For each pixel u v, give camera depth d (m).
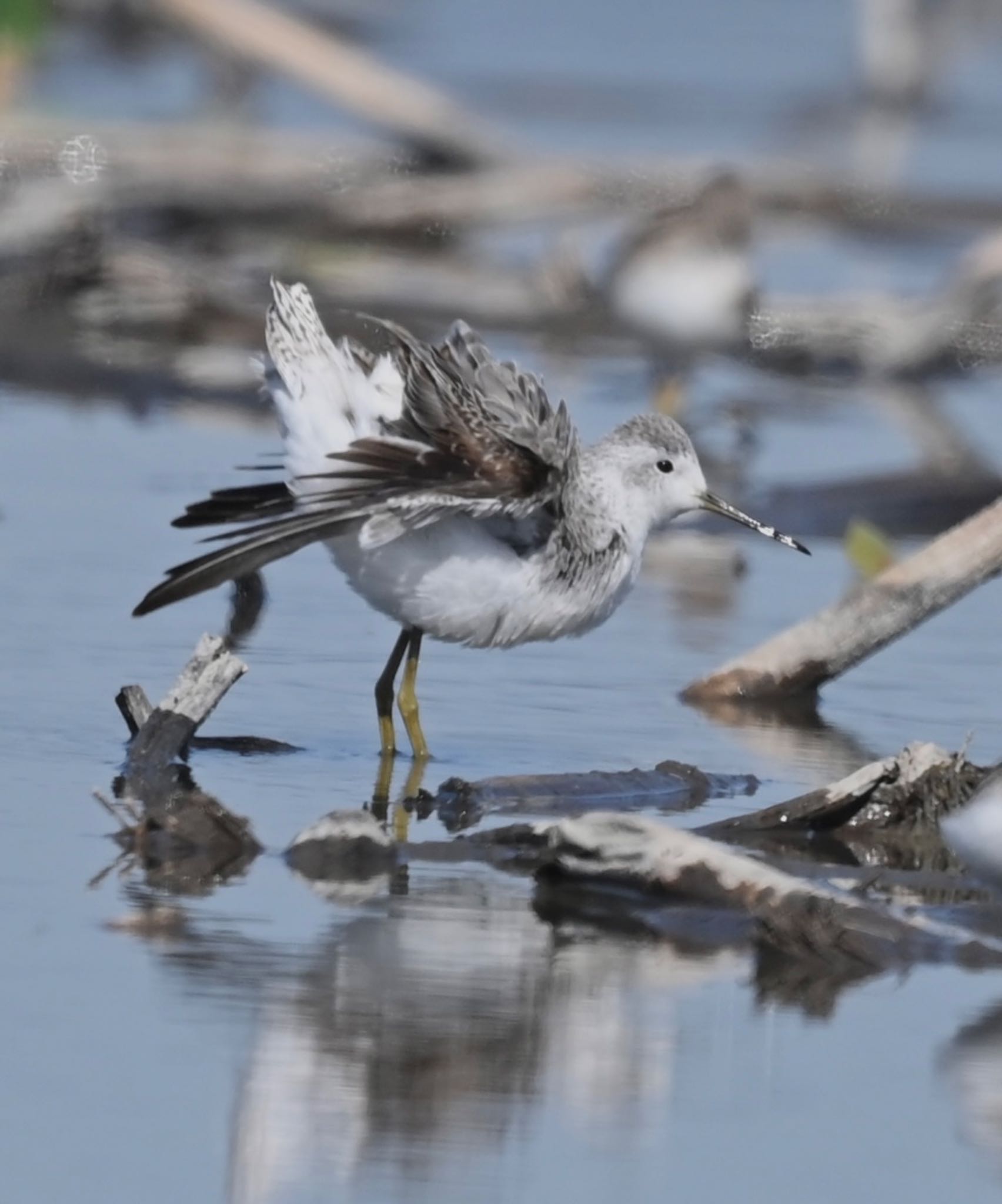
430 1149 7.68
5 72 34.88
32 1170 7.40
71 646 14.16
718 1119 8.00
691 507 13.07
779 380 25.33
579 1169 7.59
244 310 25.53
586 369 24.77
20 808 11.08
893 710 14.05
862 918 9.90
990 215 33.59
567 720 13.51
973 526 14.32
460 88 41.75
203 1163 7.49
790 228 32.72
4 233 25.19
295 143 30.89
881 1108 8.13
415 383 11.80
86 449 19.88
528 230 31.14
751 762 12.79
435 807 11.57
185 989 8.86
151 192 29.06
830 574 17.34
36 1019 8.49
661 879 10.12
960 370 26.09
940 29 44.53
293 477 11.85
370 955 9.33
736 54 47.75
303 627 15.14
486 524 11.93
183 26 31.86
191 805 10.85
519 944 9.57
